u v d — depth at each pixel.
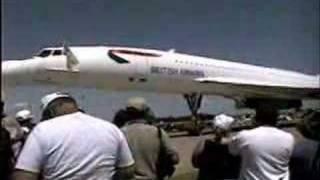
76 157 3.57
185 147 18.50
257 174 5.21
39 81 34.12
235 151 5.41
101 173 3.65
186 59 38.16
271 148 5.20
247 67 40.97
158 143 5.72
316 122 5.12
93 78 34.94
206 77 38.56
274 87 38.62
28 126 7.43
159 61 36.78
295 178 5.21
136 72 35.94
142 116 5.83
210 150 6.48
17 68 33.56
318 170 5.10
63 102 3.82
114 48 35.94
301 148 5.17
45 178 3.58
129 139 5.61
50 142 3.55
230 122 6.52
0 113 4.35
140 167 5.61
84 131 3.65
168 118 25.58
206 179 6.47
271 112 5.40
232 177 6.41
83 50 35.22
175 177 11.05
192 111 28.91
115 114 5.96
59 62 34.03
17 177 3.49
